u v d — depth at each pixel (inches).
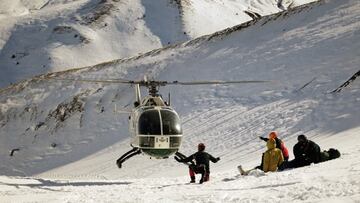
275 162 1786.4
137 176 4264.3
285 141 4207.7
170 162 4493.1
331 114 4544.8
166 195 1307.8
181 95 7180.1
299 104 5152.6
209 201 1073.5
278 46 7534.5
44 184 2134.6
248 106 5757.9
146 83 2159.2
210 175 2144.4
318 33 7357.3
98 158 6122.1
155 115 2054.6
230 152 4355.3
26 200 1416.1
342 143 2920.8
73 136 7869.1
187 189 1439.5
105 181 2340.1
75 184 2166.6
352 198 850.1
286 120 4781.0
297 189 1051.3
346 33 6850.4
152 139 2028.8
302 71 6181.1
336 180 1091.9
